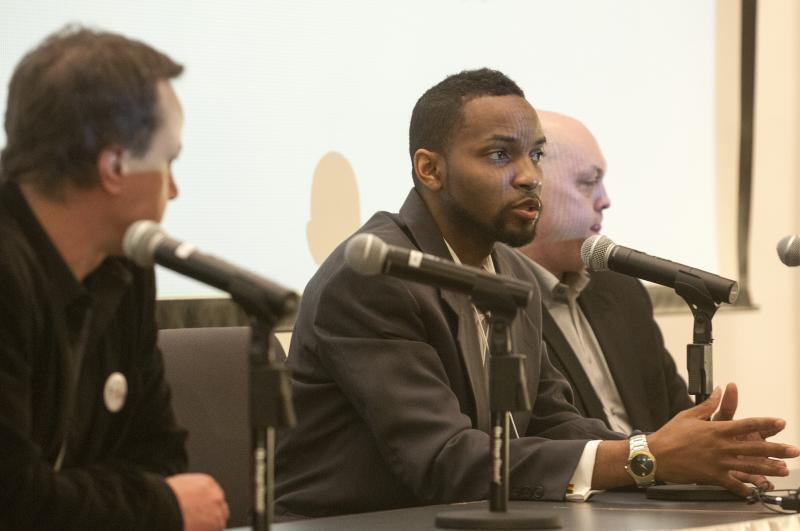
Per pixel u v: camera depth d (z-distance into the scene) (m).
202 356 7.51
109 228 4.98
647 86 12.80
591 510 5.92
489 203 7.21
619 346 9.27
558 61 11.93
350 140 10.11
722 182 13.52
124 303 5.44
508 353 5.29
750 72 13.80
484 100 7.25
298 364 7.31
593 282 9.41
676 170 13.05
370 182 10.25
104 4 8.62
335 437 7.15
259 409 4.44
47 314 4.86
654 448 6.37
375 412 6.74
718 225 13.47
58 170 4.84
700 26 13.35
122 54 4.90
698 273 6.63
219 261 4.49
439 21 10.84
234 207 9.34
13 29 8.16
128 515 4.84
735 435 6.34
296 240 9.71
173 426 5.80
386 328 6.85
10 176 4.91
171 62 5.05
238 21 9.39
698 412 6.54
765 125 14.42
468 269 5.16
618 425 8.96
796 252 7.18
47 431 5.00
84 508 4.75
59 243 4.96
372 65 10.29
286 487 7.24
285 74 9.68
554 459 6.45
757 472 6.31
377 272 4.94
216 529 5.10
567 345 8.79
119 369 5.45
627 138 12.58
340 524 5.48
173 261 4.50
